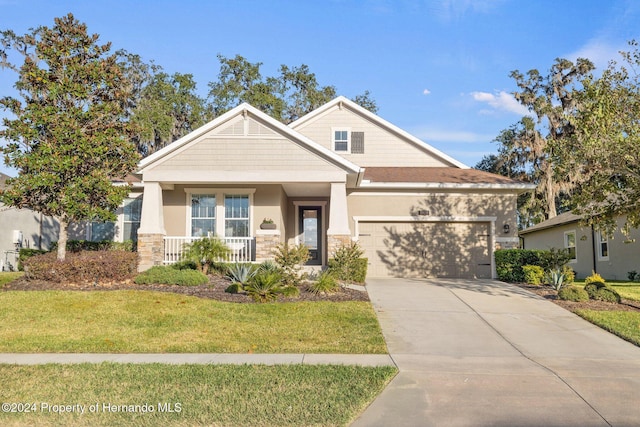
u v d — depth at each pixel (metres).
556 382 7.26
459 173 21.14
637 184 12.59
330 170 16.98
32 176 13.77
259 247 16.77
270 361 8.16
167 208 18.34
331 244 16.83
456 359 8.45
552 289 15.22
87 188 14.23
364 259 16.33
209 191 18.38
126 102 31.56
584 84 13.18
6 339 9.44
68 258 14.52
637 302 13.48
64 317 10.86
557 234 27.92
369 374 7.40
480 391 6.86
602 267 22.98
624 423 5.87
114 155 15.12
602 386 7.10
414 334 10.14
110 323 10.50
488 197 19.44
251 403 6.30
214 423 5.77
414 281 17.00
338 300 12.79
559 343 9.62
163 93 35.84
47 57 14.79
